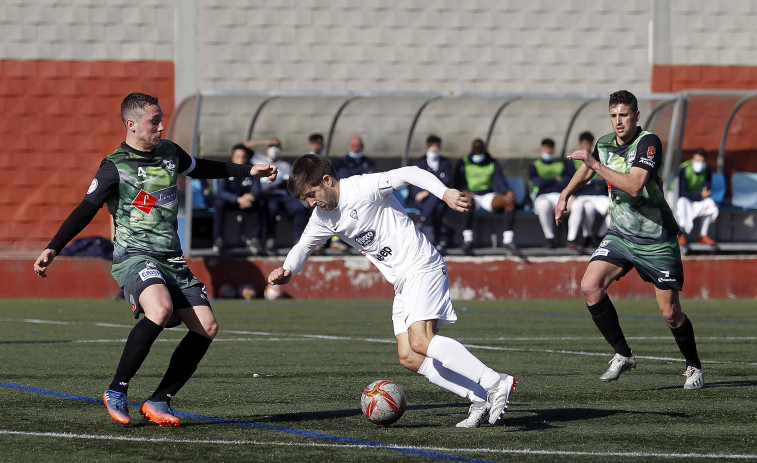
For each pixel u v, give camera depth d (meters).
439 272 19.03
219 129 62.44
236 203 61.03
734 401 23.00
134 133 19.17
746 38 73.94
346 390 24.47
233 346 35.00
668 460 16.25
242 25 69.69
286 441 17.64
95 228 67.75
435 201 60.62
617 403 22.61
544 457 16.38
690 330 25.12
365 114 63.38
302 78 70.25
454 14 71.56
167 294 18.80
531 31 72.12
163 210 19.30
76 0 68.25
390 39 71.00
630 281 61.16
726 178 65.38
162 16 69.06
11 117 67.56
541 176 62.50
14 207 67.56
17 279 59.56
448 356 18.61
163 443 17.38
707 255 63.25
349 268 60.50
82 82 68.31
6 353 32.28
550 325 43.97
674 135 58.28
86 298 59.62
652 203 24.81
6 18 67.50
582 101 63.16
